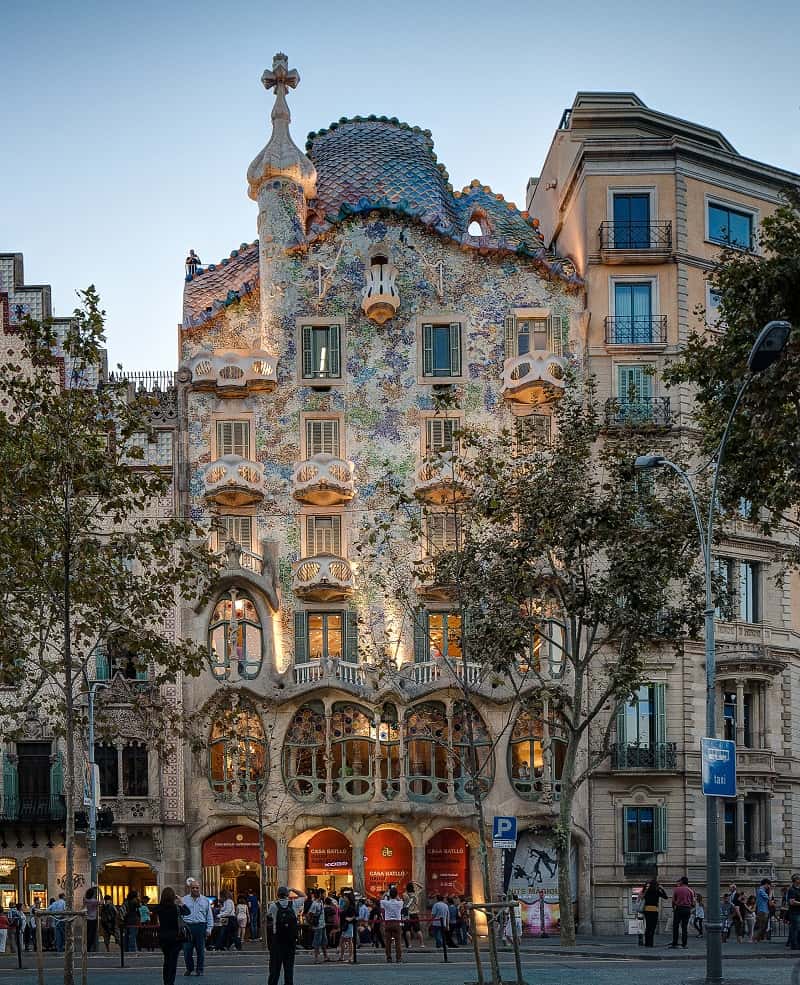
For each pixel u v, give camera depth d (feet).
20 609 123.65
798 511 137.80
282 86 209.67
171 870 186.80
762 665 193.98
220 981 108.78
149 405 119.65
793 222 124.67
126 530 195.42
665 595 141.08
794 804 200.23
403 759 186.09
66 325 201.77
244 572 190.39
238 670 189.26
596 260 203.51
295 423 201.16
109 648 127.65
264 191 207.21
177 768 188.85
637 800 190.08
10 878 187.83
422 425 201.46
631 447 144.15
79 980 112.06
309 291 204.64
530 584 139.23
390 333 203.82
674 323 202.18
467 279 205.26
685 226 204.44
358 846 186.70
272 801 186.29
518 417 200.44
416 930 167.12
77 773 187.42
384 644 192.65
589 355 201.36
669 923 186.80
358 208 205.46
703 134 226.99
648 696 192.95
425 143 222.89
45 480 114.52
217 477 195.62
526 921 185.26
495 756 187.52
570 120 223.51
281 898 98.84
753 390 120.26
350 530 197.88
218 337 207.62
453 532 195.21
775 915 186.80
